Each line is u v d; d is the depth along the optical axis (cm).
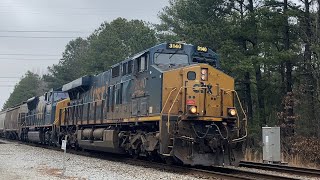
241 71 2556
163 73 1416
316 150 2281
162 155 1444
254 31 2670
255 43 2817
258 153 2425
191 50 1584
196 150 1368
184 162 1334
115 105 1864
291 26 2727
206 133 1369
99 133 2005
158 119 1408
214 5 2939
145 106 1539
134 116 1631
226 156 1386
